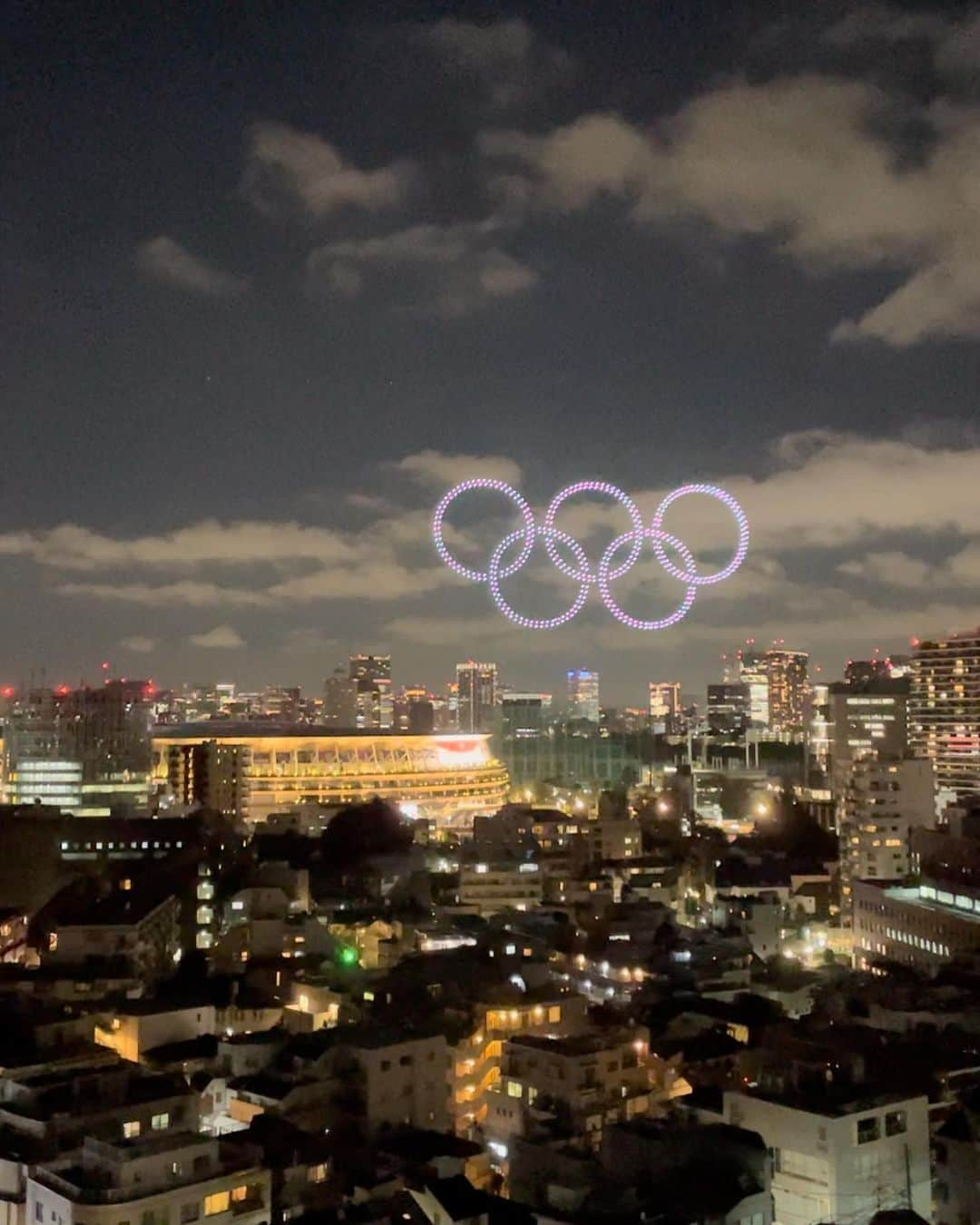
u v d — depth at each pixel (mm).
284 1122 114438
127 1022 136375
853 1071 115375
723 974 183875
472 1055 139625
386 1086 123625
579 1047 129875
